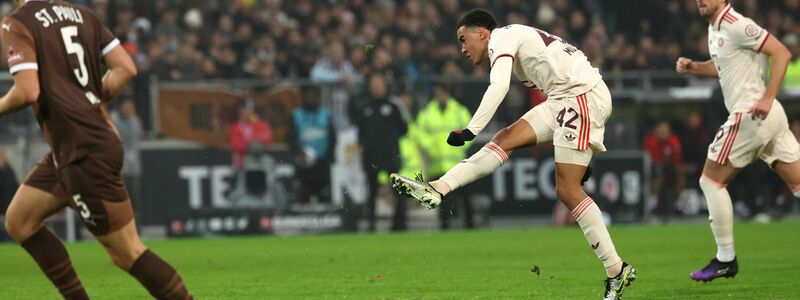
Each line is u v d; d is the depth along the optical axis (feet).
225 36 199.52
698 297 80.18
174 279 60.54
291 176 168.25
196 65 184.34
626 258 112.98
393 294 84.23
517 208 174.60
